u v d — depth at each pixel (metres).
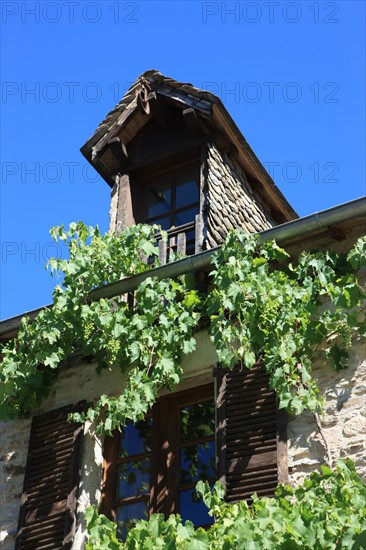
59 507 8.07
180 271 8.27
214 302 7.78
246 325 7.75
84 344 8.38
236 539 6.50
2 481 8.59
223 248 7.99
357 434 7.15
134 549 6.80
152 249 8.71
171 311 8.11
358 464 7.03
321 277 7.64
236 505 6.82
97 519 7.13
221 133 9.95
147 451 8.19
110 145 10.01
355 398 7.29
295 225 7.88
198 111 9.88
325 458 7.16
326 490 6.81
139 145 10.23
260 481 7.29
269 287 7.65
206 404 8.16
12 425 8.88
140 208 9.98
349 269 7.76
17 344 8.83
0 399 8.65
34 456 8.52
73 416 8.22
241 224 10.02
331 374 7.48
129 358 8.31
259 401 7.65
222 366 7.83
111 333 8.20
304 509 6.50
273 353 7.45
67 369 8.86
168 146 10.05
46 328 8.42
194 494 7.78
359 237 7.91
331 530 6.34
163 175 10.10
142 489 8.02
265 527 6.52
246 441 7.51
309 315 7.57
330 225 7.80
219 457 7.53
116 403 7.85
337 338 7.59
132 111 10.09
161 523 6.82
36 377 8.62
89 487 8.12
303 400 7.25
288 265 7.89
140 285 8.27
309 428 7.34
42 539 8.02
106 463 8.28
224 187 9.87
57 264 8.52
